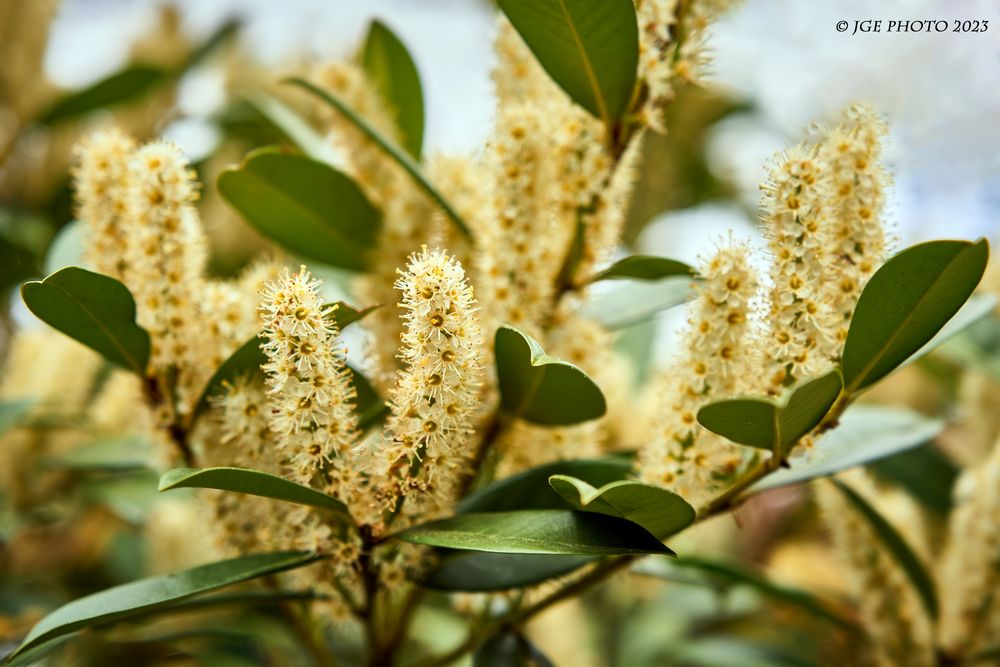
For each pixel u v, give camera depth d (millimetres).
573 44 579
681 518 542
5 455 760
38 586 900
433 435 537
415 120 704
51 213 961
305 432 543
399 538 547
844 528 684
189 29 1114
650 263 610
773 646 876
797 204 543
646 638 976
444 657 636
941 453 752
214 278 908
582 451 610
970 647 667
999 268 777
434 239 629
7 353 930
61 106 961
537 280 591
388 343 613
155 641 704
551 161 591
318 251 669
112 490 835
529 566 588
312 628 637
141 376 590
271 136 960
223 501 584
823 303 544
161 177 579
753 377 553
